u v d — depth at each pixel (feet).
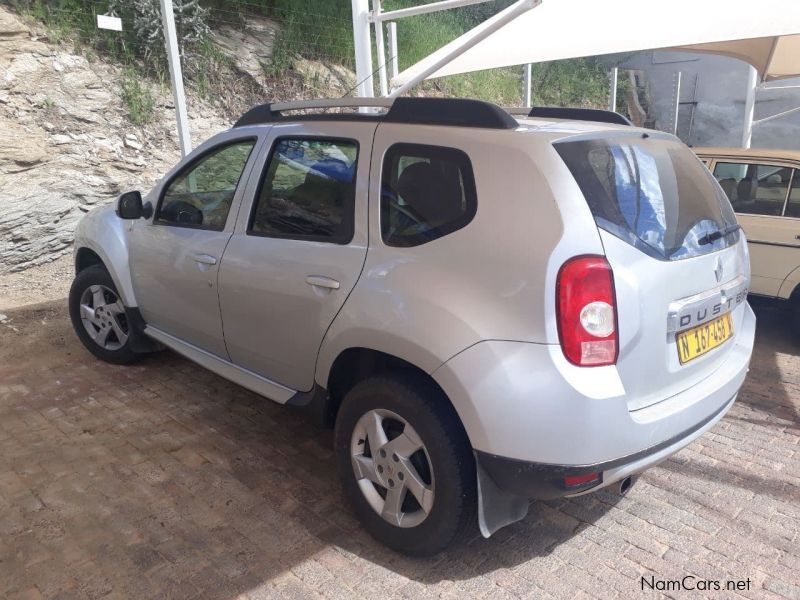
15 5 26.23
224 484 10.96
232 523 9.96
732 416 14.08
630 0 18.76
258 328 11.01
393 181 9.30
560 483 7.73
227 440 12.38
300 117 11.16
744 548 9.68
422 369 8.30
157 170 26.03
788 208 18.40
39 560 9.05
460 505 8.38
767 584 8.93
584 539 9.84
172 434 12.53
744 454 12.44
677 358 8.67
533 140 8.30
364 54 22.94
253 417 13.29
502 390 7.66
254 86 31.94
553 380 7.54
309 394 10.59
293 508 10.38
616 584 8.89
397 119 9.69
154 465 11.46
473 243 8.21
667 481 11.48
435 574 9.00
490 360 7.73
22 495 10.48
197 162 12.82
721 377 9.48
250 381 11.60
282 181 10.94
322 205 10.16
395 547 9.22
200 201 12.51
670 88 51.88
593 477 7.80
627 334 7.84
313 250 9.96
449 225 8.54
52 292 20.65
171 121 27.91
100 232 14.66
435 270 8.43
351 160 9.91
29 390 14.21
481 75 46.39
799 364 17.20
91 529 9.72
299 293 10.02
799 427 13.60
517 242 7.86
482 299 7.95
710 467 11.94
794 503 10.84
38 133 23.75
